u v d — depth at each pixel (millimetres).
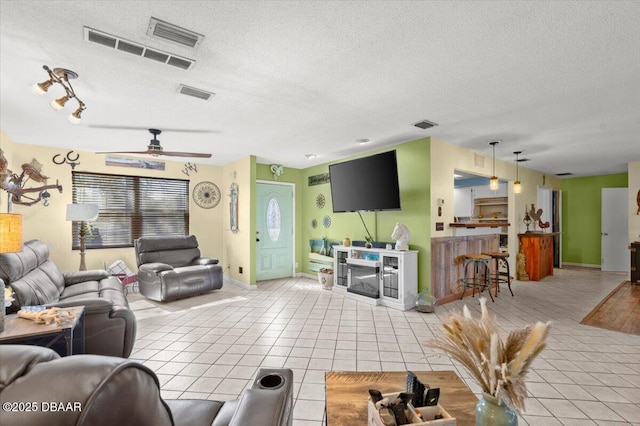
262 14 1674
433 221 4227
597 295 4918
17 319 2000
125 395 558
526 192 6594
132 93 2721
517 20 1724
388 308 4191
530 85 2572
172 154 3896
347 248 4957
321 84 2549
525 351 842
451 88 2631
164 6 1609
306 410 1963
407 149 4461
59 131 3906
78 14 1662
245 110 3154
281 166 6359
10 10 1620
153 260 5047
